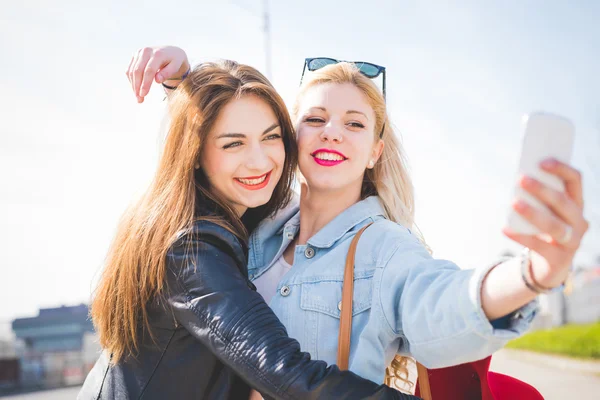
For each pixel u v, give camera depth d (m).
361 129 2.18
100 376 1.85
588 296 18.64
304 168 2.20
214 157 2.01
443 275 1.50
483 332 1.28
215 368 1.69
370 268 1.86
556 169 1.03
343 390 1.41
